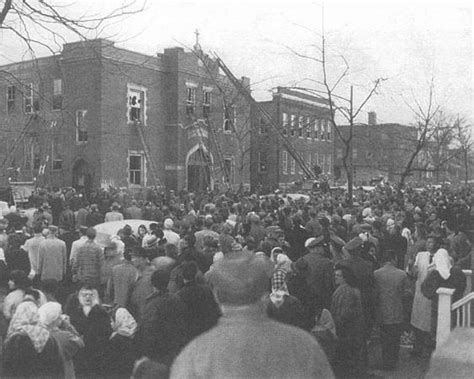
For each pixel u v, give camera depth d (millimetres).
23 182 35938
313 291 7043
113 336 5949
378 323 7953
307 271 7543
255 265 3139
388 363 7914
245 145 43719
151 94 38062
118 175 35750
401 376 7535
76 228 17672
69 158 35656
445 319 7832
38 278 10125
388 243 11883
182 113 39062
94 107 34500
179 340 5434
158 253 9758
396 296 7938
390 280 7953
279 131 39625
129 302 7898
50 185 36062
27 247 11555
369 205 22172
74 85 34531
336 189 39906
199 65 40250
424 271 8750
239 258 3205
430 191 43125
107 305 7750
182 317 5621
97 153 34656
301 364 2836
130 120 36719
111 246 10156
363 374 7426
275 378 2785
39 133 36188
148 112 37750
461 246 11273
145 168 37406
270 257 9570
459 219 12984
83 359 5910
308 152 51625
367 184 58844
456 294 8297
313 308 6824
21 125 36969
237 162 42906
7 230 14352
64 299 9250
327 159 55469
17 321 4535
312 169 51844
